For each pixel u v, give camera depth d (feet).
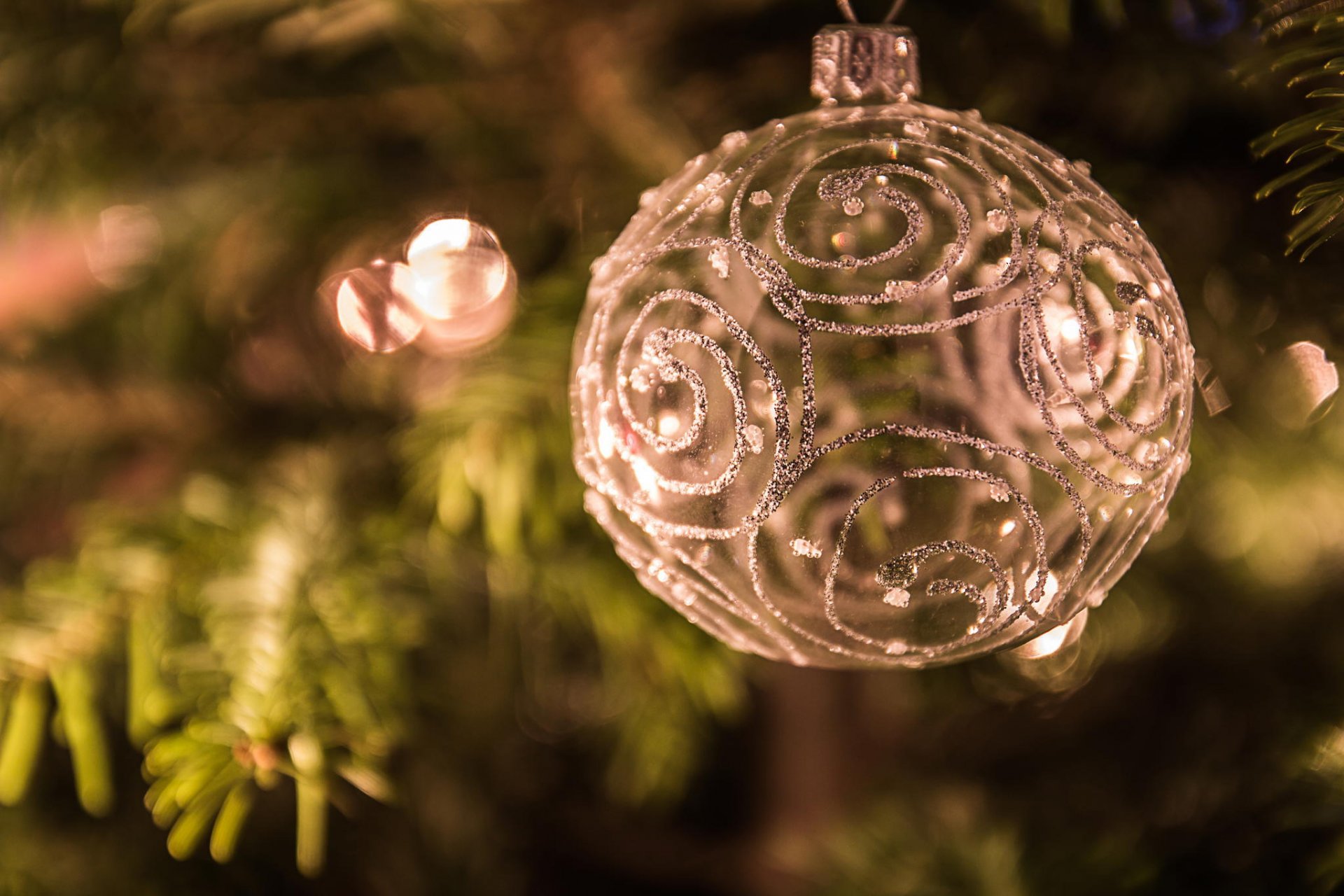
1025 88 1.47
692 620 1.21
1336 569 1.60
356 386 1.63
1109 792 1.66
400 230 1.57
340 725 1.29
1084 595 1.17
